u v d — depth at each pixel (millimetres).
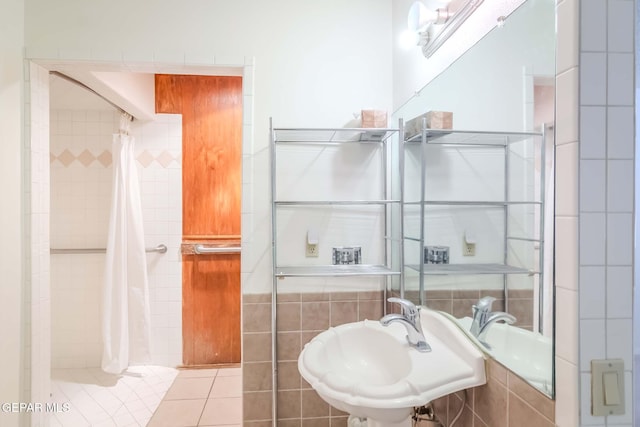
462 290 1206
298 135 1733
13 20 1590
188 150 2785
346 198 1824
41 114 1721
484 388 1065
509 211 966
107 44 1680
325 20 1804
